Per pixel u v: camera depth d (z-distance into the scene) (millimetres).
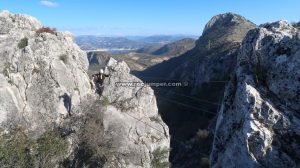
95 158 44750
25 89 48312
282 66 22578
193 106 123250
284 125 21188
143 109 51781
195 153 80062
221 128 24203
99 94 52062
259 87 22828
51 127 47094
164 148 50281
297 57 22125
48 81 49312
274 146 20812
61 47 53031
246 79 23203
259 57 23781
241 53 25328
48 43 51625
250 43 24672
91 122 47094
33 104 47938
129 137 47781
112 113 48594
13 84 47250
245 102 22250
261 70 23484
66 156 44625
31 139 44781
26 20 55781
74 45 56562
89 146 45250
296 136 20891
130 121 49094
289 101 21922
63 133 46594
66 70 50625
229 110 24172
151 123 50906
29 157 42625
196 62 172000
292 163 20250
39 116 47531
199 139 85500
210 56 148250
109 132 47031
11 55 48969
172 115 122625
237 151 21750
